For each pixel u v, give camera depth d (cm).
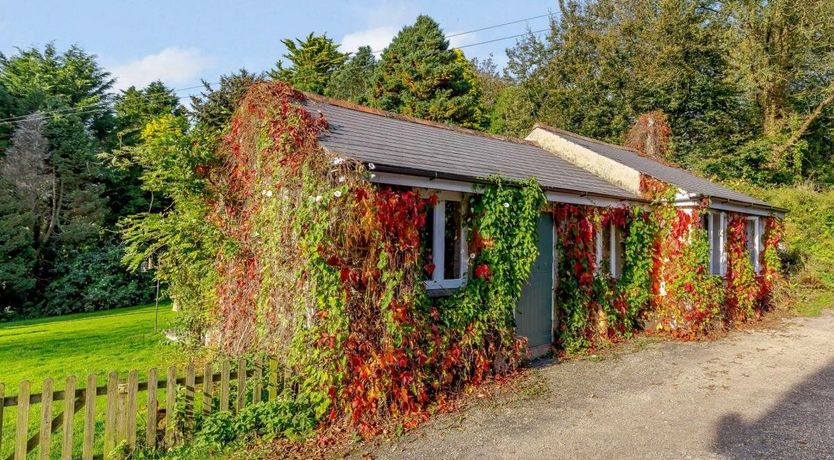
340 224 529
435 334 609
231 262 782
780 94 2483
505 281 710
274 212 621
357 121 820
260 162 695
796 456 452
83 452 434
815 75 2409
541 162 1049
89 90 2961
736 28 2388
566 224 873
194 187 894
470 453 466
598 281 920
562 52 2792
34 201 2094
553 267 876
